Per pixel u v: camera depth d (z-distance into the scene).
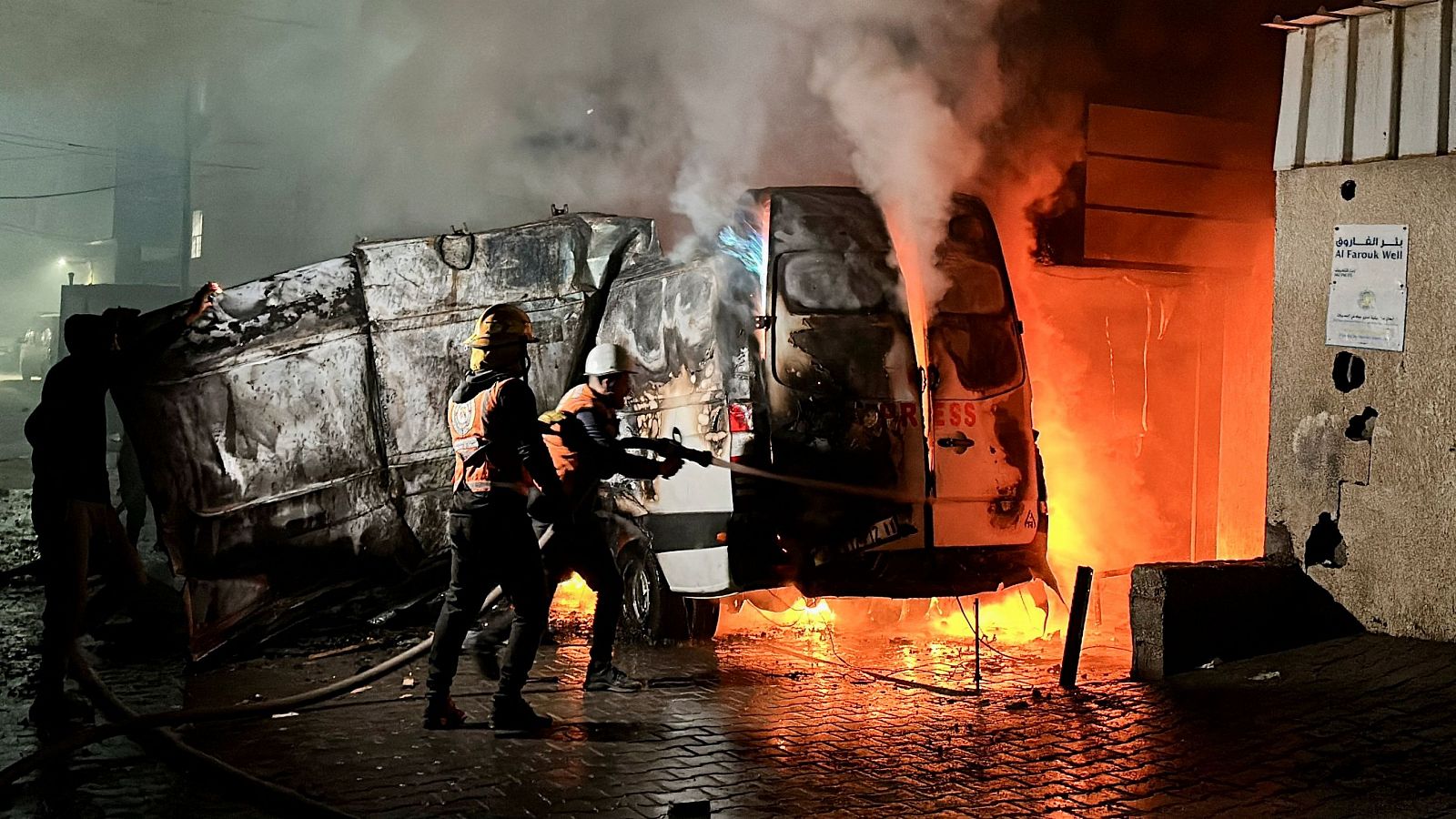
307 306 7.67
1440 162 6.38
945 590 7.20
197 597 7.19
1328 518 6.83
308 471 7.56
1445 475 6.36
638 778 4.88
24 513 13.89
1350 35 6.75
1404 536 6.52
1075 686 6.39
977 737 5.46
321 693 5.36
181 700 6.23
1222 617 6.63
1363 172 6.68
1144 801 4.60
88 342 6.00
